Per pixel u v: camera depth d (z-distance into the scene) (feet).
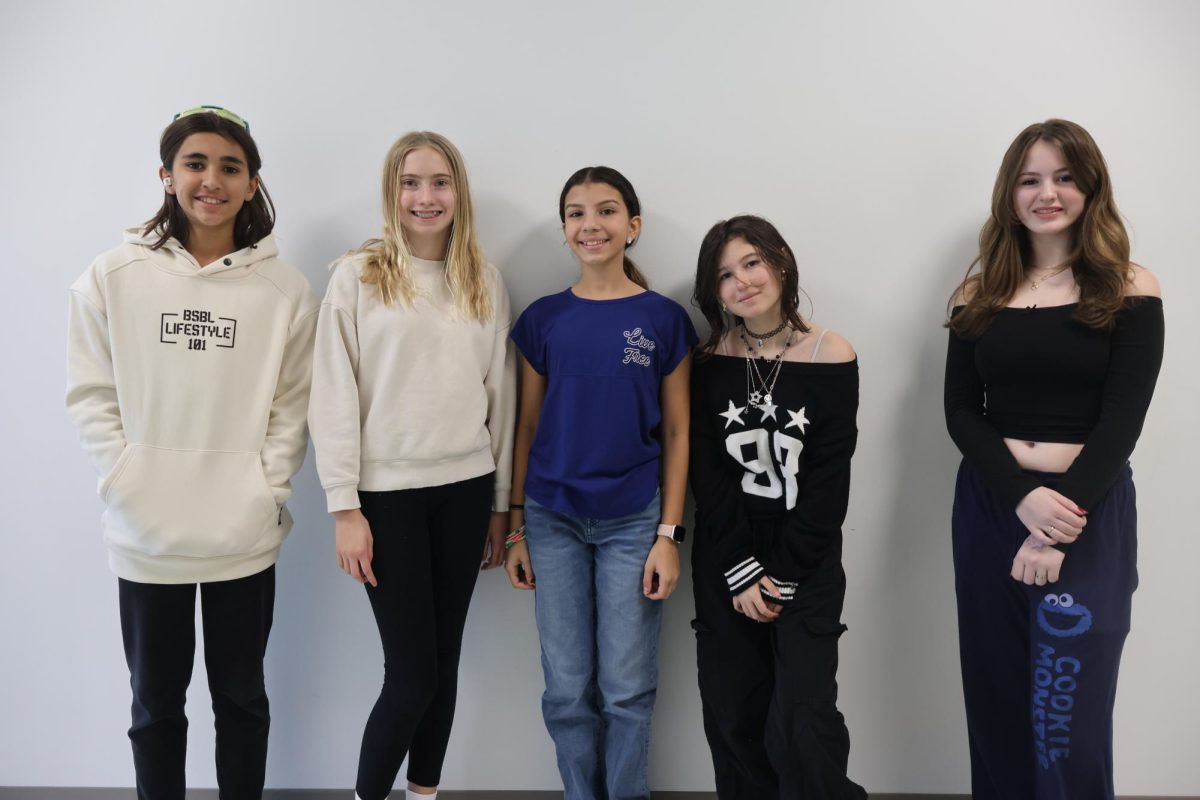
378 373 4.62
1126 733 5.74
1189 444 5.51
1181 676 5.67
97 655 5.75
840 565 4.88
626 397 4.83
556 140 5.35
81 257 5.43
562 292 5.12
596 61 5.30
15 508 5.63
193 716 5.81
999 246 4.69
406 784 5.73
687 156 5.36
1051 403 4.48
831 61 5.30
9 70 5.31
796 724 4.38
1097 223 4.36
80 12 5.26
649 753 5.81
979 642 4.89
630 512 4.90
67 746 5.82
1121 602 4.38
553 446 4.96
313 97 5.32
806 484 4.76
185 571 4.48
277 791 5.85
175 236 4.61
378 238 5.33
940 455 5.59
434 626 4.78
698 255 5.35
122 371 4.41
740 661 4.86
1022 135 4.54
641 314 4.89
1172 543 5.58
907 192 5.39
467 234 4.82
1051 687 4.40
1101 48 5.26
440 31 5.27
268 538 4.68
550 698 5.16
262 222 4.78
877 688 5.78
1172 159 5.32
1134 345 4.27
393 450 4.61
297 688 5.79
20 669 5.76
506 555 5.31
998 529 4.70
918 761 5.82
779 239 4.75
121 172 5.37
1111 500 4.39
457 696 5.78
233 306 4.57
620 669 5.02
